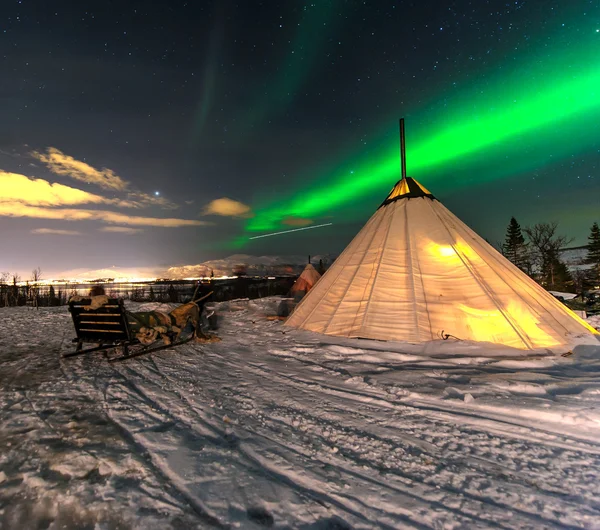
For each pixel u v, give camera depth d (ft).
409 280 22.62
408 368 15.75
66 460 8.54
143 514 6.63
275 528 6.36
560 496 7.27
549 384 12.60
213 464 8.40
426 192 28.14
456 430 10.18
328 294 25.76
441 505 7.04
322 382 14.48
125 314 18.49
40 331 29.37
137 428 10.36
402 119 30.58
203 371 16.46
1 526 6.37
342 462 8.61
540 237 122.52
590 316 37.45
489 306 20.15
